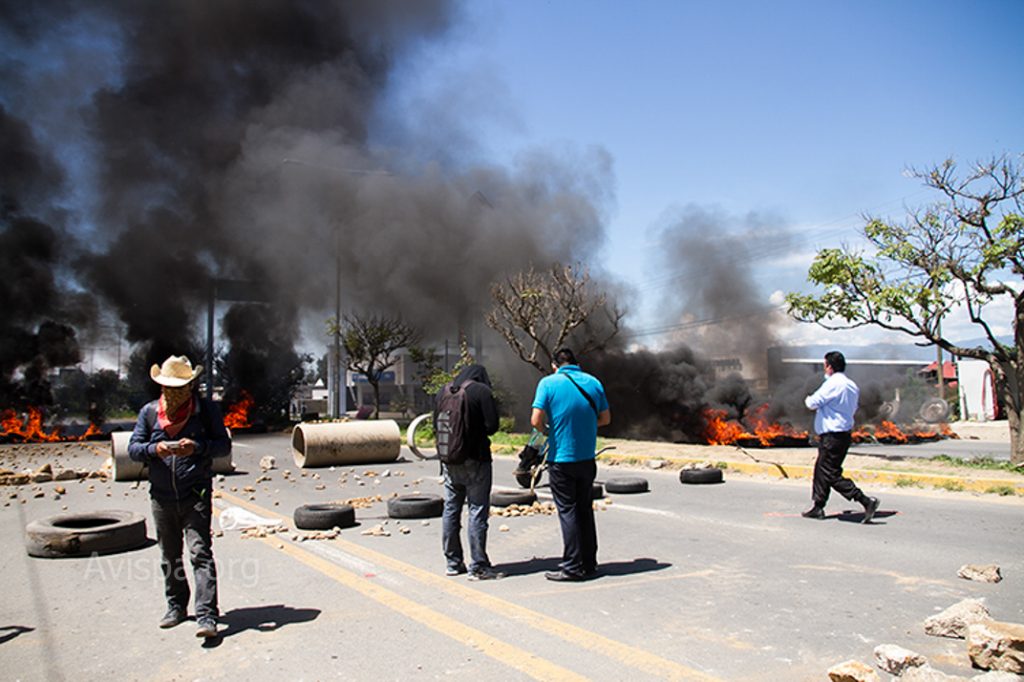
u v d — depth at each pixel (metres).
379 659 4.37
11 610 5.48
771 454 15.47
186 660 4.40
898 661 3.96
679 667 4.19
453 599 5.59
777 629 4.80
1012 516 8.62
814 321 14.01
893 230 13.00
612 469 14.66
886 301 12.72
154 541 7.93
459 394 6.17
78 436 32.06
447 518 6.30
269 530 8.26
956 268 12.55
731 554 6.92
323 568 6.59
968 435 27.55
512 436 21.03
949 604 5.27
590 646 4.54
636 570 6.37
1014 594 5.49
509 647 4.54
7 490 12.42
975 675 3.98
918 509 9.15
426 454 18.72
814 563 6.52
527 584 5.98
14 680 4.15
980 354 12.79
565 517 6.05
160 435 4.85
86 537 7.24
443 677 4.10
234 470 15.20
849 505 9.63
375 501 10.65
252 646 4.62
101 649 4.62
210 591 4.75
